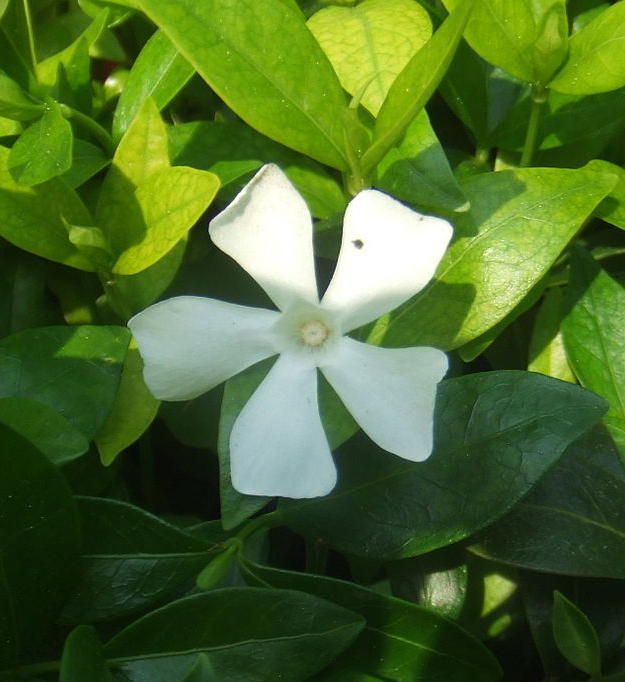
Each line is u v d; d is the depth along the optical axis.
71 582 0.09
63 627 0.09
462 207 0.09
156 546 0.09
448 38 0.08
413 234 0.08
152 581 0.09
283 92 0.10
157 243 0.09
